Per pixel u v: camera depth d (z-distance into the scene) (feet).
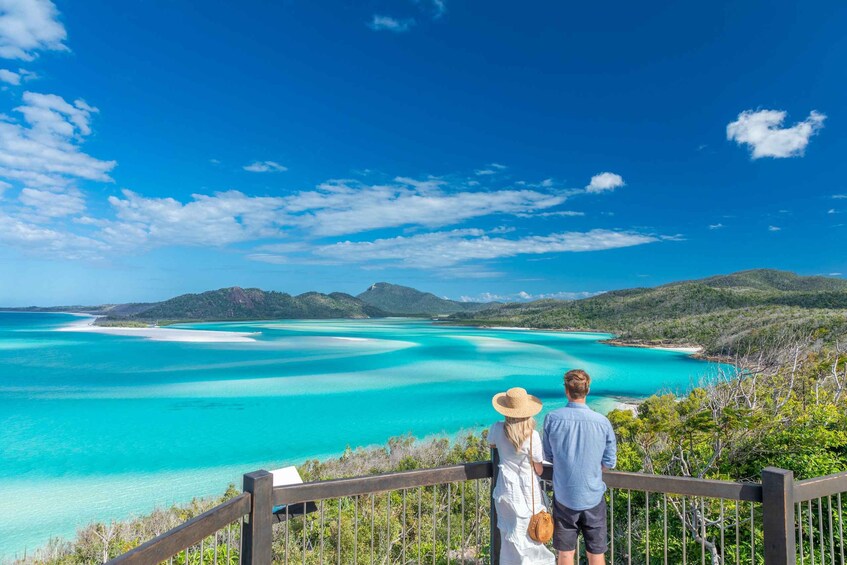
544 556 11.33
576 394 11.91
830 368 41.88
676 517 29.09
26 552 53.52
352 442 105.40
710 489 11.23
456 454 82.58
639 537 28.12
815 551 20.90
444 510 39.83
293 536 32.50
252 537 9.81
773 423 31.17
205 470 85.40
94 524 56.49
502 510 11.62
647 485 11.74
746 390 37.63
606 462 11.80
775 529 10.46
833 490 11.23
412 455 86.33
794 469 28.73
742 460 32.42
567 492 11.45
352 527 33.04
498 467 12.05
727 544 24.84
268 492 10.11
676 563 25.99
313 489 10.71
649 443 36.24
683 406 39.19
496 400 12.22
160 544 7.75
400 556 28.73
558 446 11.61
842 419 30.37
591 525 11.41
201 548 8.84
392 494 43.24
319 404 148.46
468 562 28.02
